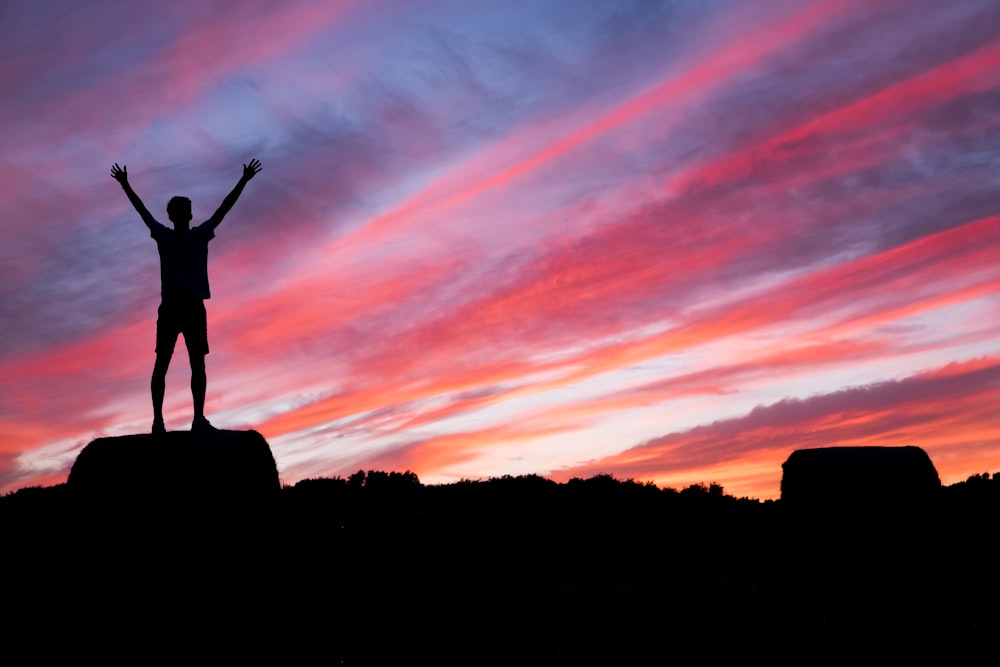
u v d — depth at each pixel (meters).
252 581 13.48
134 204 13.15
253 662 10.17
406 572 17.38
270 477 14.27
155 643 10.89
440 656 10.19
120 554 12.65
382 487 27.64
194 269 13.28
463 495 26.41
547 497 26.06
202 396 13.50
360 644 10.74
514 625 11.56
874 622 11.24
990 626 10.91
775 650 10.15
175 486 12.64
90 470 12.75
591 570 18.30
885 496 19.22
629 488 27.62
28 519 17.56
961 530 18.77
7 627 11.53
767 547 21.03
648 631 11.08
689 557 20.28
